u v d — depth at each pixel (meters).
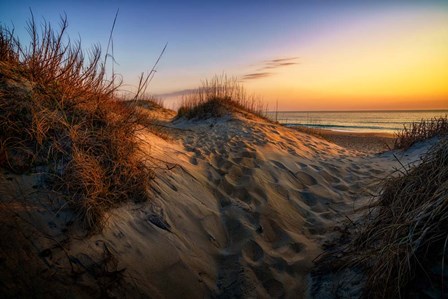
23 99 2.20
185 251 2.05
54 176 1.87
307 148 5.95
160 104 13.87
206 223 2.49
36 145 2.00
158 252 1.89
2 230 1.40
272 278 2.03
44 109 2.22
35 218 1.58
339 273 1.95
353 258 1.97
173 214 2.31
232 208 2.86
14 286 1.26
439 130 5.78
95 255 1.61
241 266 2.12
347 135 13.76
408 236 1.56
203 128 7.22
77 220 1.71
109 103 2.95
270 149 4.94
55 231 1.58
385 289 1.51
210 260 2.15
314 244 2.45
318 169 4.39
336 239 2.44
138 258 1.76
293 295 1.90
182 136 5.82
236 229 2.57
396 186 2.45
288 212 2.98
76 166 1.95
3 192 1.60
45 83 2.52
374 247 1.96
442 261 1.42
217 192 3.14
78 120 2.42
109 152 2.31
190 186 2.93
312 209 3.18
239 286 1.94
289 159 4.60
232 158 4.16
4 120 1.94
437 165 2.13
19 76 2.42
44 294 1.30
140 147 2.97
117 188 2.11
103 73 2.85
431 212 1.59
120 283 1.56
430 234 1.57
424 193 1.89
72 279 1.43
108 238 1.74
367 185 3.95
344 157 5.77
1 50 2.55
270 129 6.98
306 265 2.16
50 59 2.62
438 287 1.41
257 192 3.22
